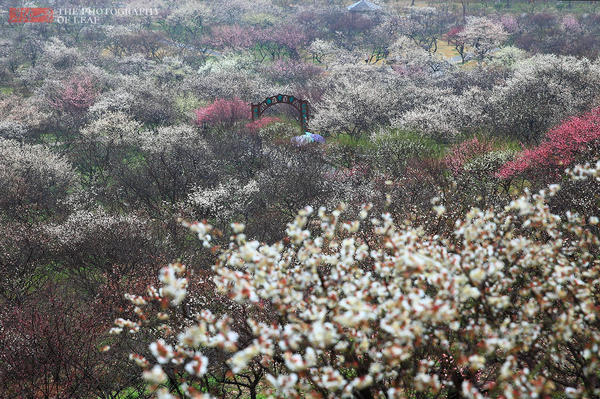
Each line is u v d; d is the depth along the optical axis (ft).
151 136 138.72
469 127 129.18
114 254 68.69
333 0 479.00
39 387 39.68
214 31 352.69
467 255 20.16
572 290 20.08
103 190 114.11
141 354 40.42
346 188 92.84
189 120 181.16
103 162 135.85
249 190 93.45
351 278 20.02
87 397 41.29
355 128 149.48
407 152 106.83
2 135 153.89
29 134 165.37
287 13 427.74
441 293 17.78
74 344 41.93
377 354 17.97
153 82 220.02
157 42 333.21
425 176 87.35
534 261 20.68
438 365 24.44
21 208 96.02
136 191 106.52
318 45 319.47
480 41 307.78
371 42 353.31
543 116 114.11
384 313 20.71
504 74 213.46
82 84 212.43
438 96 161.89
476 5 421.18
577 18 353.72
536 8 394.32
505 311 23.80
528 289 20.65
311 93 199.11
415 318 17.56
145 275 55.36
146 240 73.05
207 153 122.01
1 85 248.11
